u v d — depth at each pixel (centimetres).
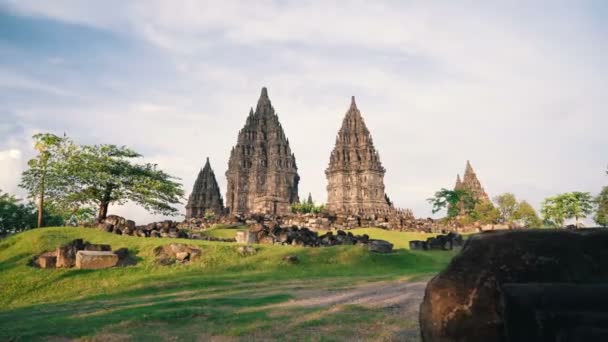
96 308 1875
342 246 3409
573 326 461
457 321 575
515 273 568
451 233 4316
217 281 2491
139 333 1340
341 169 11388
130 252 3069
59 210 5284
